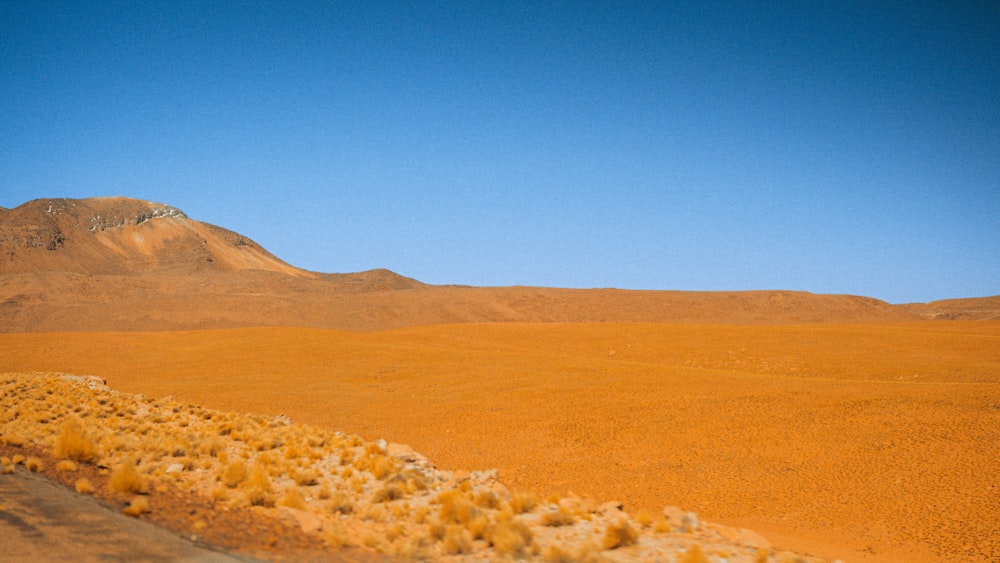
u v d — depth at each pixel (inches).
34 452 782.5
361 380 2856.8
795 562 634.2
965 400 1749.5
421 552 552.4
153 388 2598.4
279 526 593.9
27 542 480.7
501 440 1750.7
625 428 1784.0
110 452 833.5
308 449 943.7
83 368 3154.5
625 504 1216.8
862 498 1206.3
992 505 1111.6
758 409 1852.9
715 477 1371.8
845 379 2461.9
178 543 509.7
